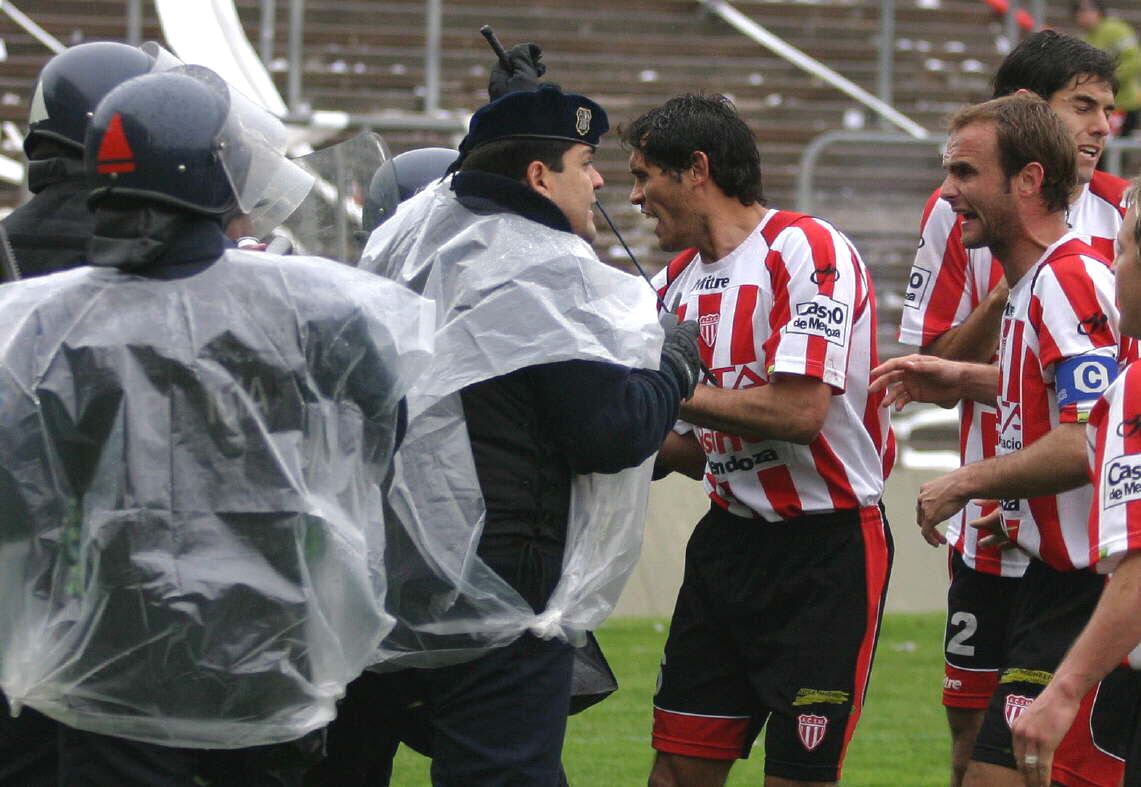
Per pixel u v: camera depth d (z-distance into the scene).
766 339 12.24
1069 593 11.77
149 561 8.14
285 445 8.42
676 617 12.98
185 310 8.34
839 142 35.69
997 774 11.68
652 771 13.12
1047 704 8.79
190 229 8.49
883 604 12.54
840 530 12.30
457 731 9.80
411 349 8.88
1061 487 11.29
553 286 9.70
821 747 12.17
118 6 48.47
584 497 10.03
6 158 44.44
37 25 47.75
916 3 54.41
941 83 53.47
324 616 8.60
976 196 11.96
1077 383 11.22
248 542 8.32
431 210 10.31
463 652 9.70
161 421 8.23
